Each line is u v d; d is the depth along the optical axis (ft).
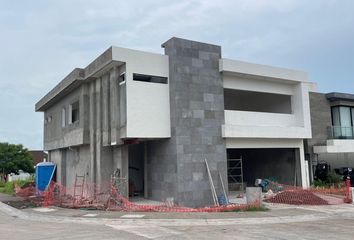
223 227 39.27
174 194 57.93
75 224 42.11
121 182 59.93
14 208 57.98
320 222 43.06
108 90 61.98
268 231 36.76
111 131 60.59
